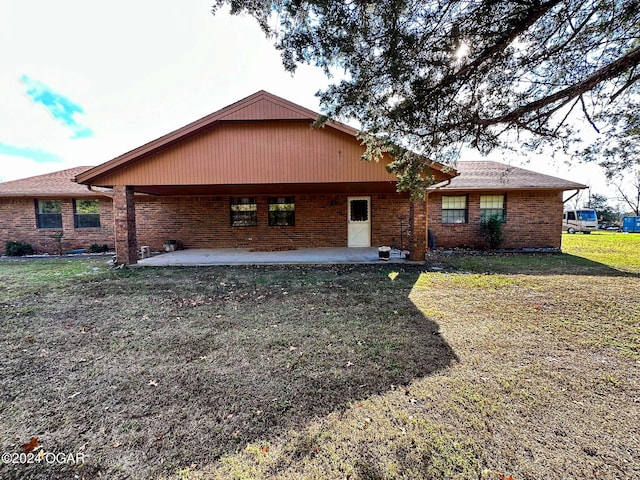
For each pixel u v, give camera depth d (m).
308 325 3.96
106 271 7.70
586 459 1.78
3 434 2.03
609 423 2.08
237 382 2.64
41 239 11.52
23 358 3.09
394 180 7.73
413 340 3.46
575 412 2.19
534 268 7.71
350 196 11.95
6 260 9.96
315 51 3.59
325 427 2.07
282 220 12.10
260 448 1.89
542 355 3.08
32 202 11.44
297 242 12.06
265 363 2.97
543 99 4.05
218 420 2.15
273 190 10.73
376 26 3.38
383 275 7.00
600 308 4.51
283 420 2.14
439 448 1.87
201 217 12.05
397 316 4.27
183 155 7.88
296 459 1.81
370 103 4.25
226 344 3.41
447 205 11.60
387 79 3.90
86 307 4.77
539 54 3.84
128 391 2.52
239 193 11.55
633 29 3.68
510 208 11.46
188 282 6.47
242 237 12.09
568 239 16.45
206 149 7.84
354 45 3.52
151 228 12.02
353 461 1.79
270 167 7.82
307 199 11.97
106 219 11.72
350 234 12.05
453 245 11.62
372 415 2.18
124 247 8.33
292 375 2.74
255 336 3.62
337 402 2.34
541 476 1.67
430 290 5.64
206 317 4.30
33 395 2.46
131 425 2.11
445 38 3.48
